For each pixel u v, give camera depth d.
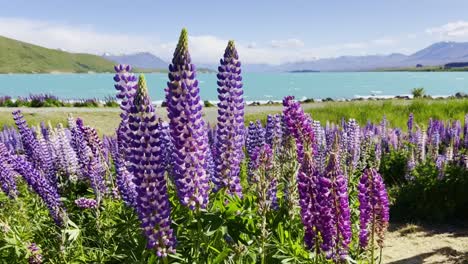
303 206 0.88
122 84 0.97
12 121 5.84
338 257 0.87
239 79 1.08
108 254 1.08
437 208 2.16
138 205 0.85
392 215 2.24
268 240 0.97
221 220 0.91
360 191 0.98
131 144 0.84
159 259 0.87
